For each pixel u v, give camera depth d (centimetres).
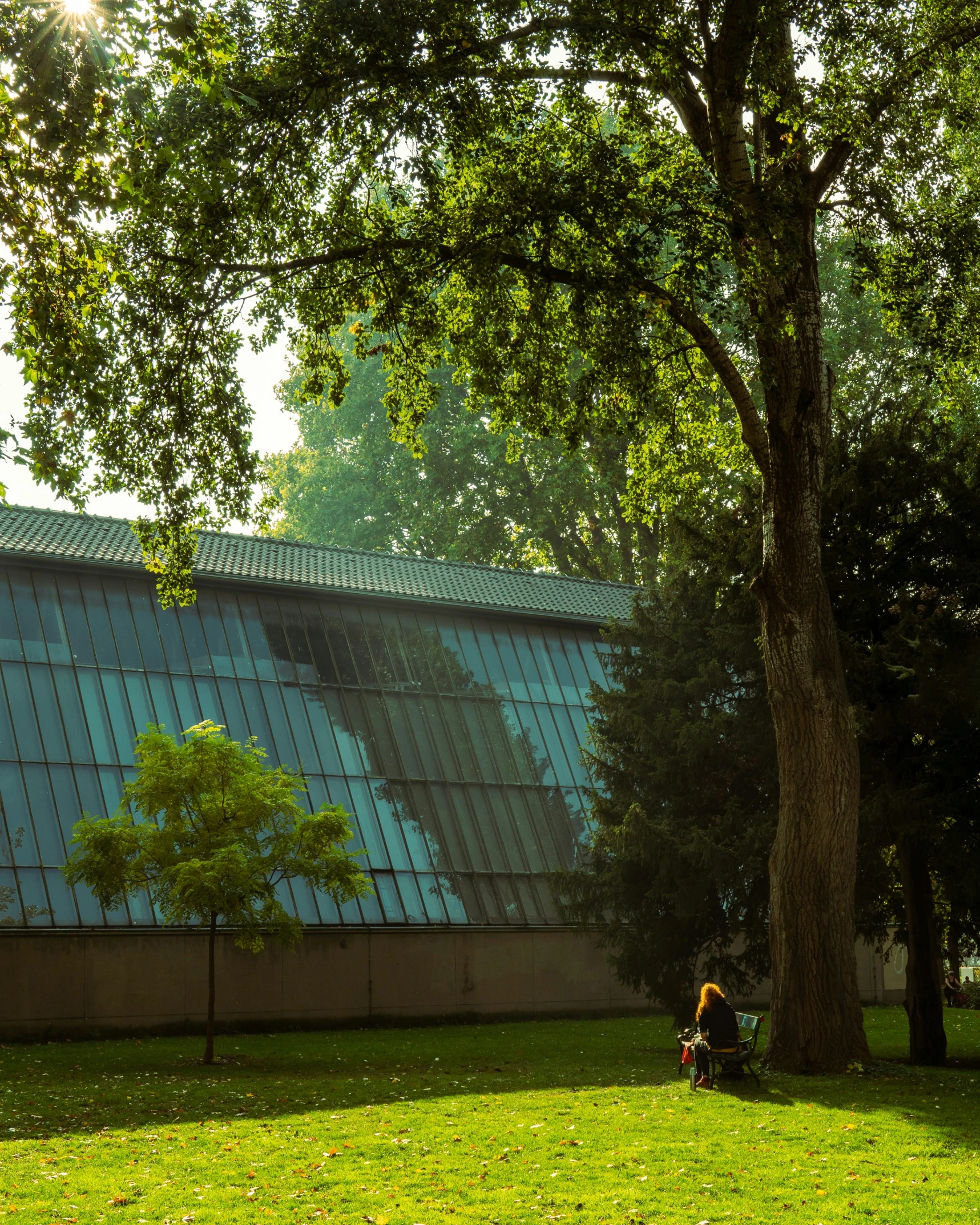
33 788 2858
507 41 1689
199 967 2866
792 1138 1333
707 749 2333
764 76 1656
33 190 1315
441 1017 3150
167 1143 1361
